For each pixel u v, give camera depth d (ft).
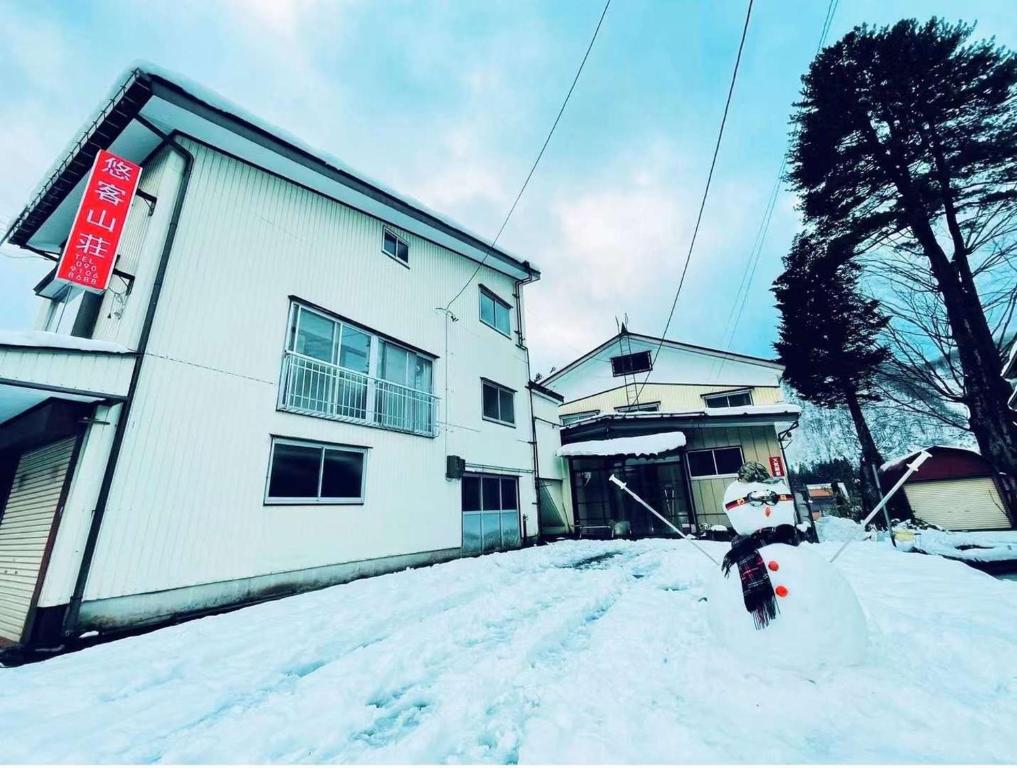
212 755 6.81
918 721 5.85
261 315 20.89
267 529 18.78
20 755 6.91
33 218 24.73
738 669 7.57
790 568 7.45
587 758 5.77
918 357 41.34
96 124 19.45
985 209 34.86
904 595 12.24
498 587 18.72
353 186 26.16
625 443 39.37
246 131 20.94
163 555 15.61
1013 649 7.43
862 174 40.65
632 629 11.58
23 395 14.16
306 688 9.19
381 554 23.25
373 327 26.89
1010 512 37.65
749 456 39.04
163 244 18.24
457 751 6.66
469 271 37.81
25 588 14.60
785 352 54.95
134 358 16.10
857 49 39.91
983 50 34.81
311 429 21.52
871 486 45.19
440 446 29.35
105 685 9.61
